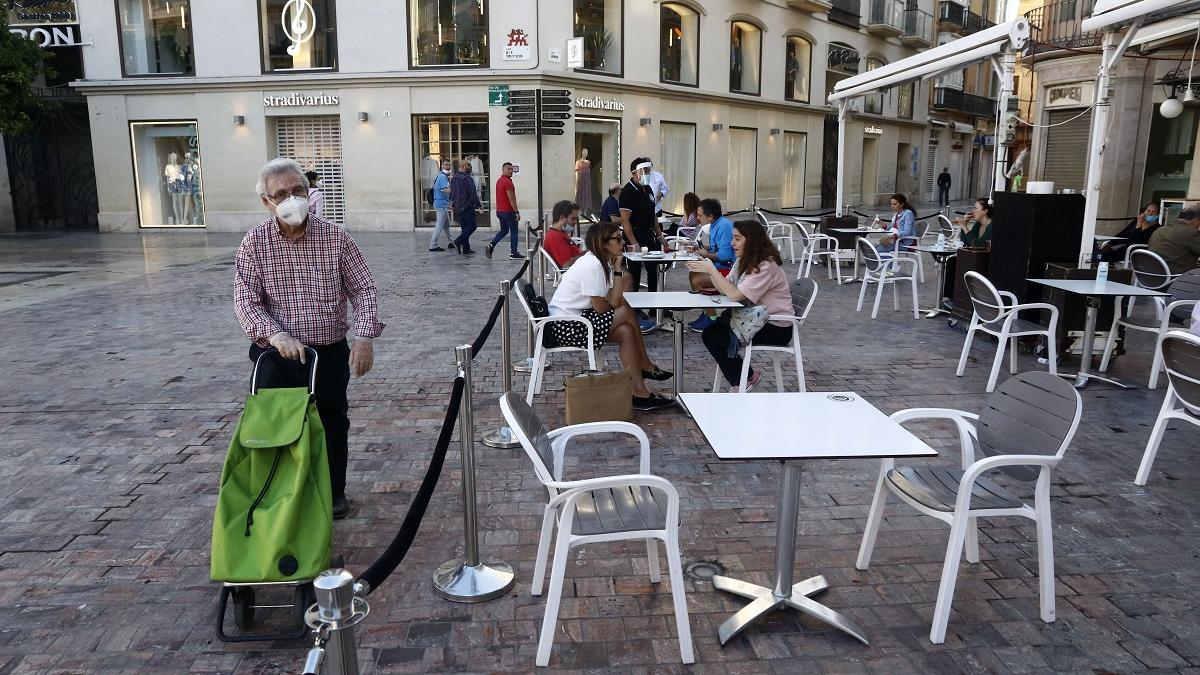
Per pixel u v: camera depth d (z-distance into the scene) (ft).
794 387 22.61
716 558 12.90
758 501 15.03
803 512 14.56
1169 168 53.21
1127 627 10.92
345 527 13.94
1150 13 23.08
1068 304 24.95
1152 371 22.15
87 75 71.51
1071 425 10.47
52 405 20.92
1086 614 11.23
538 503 14.88
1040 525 10.84
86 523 14.10
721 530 13.85
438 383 22.89
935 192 134.82
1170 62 51.34
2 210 73.56
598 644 10.61
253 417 10.95
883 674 9.95
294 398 11.21
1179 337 14.47
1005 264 27.99
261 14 68.54
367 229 69.67
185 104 70.49
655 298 20.44
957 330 30.58
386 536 13.61
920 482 11.60
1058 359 25.18
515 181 67.51
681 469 16.53
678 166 80.48
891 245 42.29
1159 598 11.63
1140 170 53.88
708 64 81.10
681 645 10.15
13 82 59.26
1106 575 12.26
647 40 74.54
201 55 69.56
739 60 86.22
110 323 31.42
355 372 13.35
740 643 10.62
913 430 19.11
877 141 114.62
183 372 24.12
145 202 73.20
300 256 13.15
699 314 31.55
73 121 76.48
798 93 96.17
